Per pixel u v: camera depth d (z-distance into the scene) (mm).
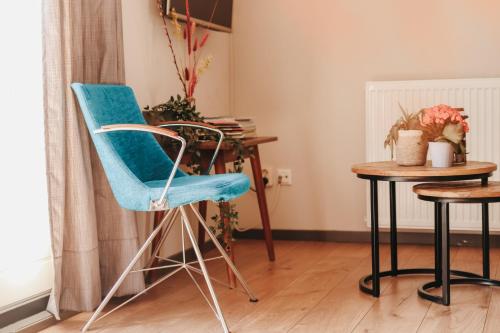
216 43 4199
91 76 2867
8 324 2549
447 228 2738
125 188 2498
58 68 2605
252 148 3553
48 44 2596
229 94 4383
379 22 4070
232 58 4363
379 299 2893
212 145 3182
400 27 4031
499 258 3678
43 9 2584
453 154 2945
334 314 2689
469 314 2637
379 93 3959
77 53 2738
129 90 2926
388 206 4020
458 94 3848
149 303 2922
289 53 4262
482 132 3824
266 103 4328
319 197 4270
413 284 3139
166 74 3627
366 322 2572
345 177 4211
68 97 2662
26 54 2705
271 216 4359
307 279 3289
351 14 4121
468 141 3844
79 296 2734
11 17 2637
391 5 4043
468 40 3930
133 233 2928
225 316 2707
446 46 3961
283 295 3000
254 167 3705
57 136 2619
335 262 3658
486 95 3812
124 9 3227
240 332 2498
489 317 2592
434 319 2586
